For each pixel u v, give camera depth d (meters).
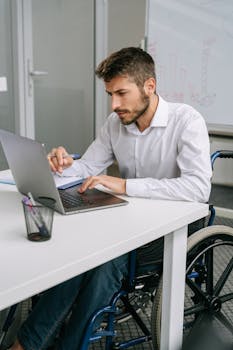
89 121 4.08
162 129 1.57
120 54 1.45
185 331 1.46
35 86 3.56
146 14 3.34
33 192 1.30
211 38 3.08
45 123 3.70
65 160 1.61
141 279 1.38
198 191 1.36
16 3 3.31
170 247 1.22
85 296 1.27
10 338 1.50
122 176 1.75
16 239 0.98
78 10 3.78
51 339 1.29
